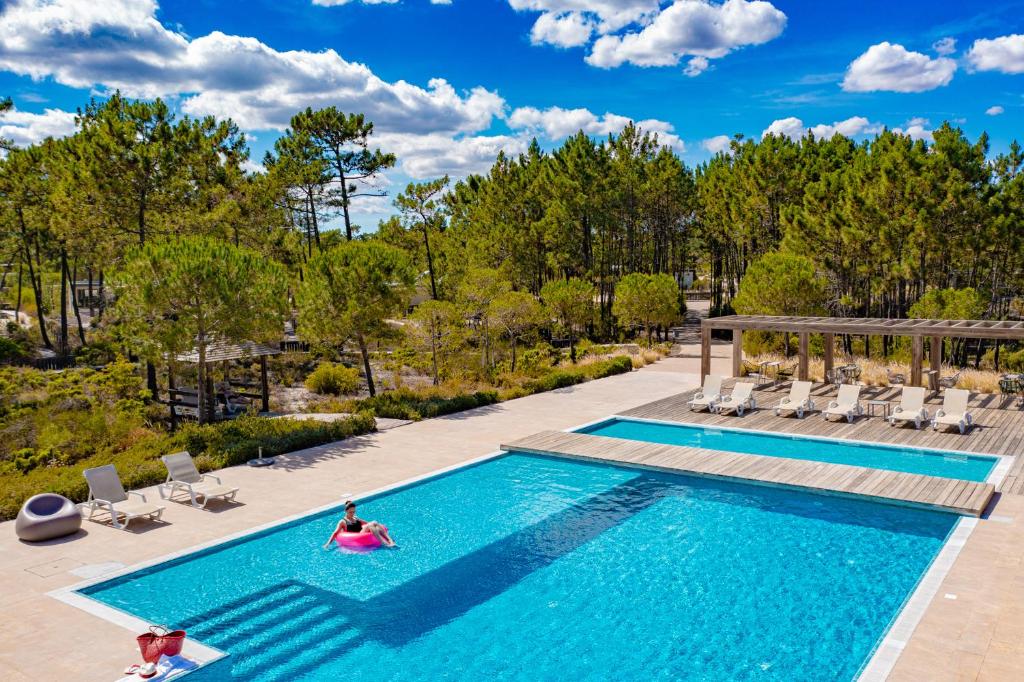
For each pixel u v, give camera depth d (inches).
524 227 2150.6
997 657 288.7
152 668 299.7
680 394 971.9
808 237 1403.8
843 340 1446.9
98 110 1259.8
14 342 1566.2
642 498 547.8
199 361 756.0
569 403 928.3
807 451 671.1
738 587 391.9
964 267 1466.5
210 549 444.5
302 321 918.4
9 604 366.9
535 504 537.6
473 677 308.0
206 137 1207.6
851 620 351.6
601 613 365.4
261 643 336.5
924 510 494.3
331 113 1729.8
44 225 1560.0
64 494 518.3
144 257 712.4
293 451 690.8
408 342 1077.1
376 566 426.9
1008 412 772.6
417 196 1593.3
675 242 2480.3
